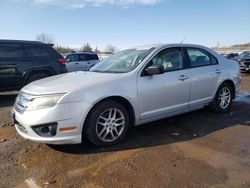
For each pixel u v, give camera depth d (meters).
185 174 3.50
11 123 5.89
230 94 6.36
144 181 3.35
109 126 4.38
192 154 4.08
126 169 3.65
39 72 8.99
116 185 3.28
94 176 3.49
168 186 3.23
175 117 5.93
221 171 3.56
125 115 4.52
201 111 6.38
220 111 6.22
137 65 4.81
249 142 4.53
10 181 3.44
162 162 3.83
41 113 3.93
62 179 3.44
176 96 5.19
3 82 8.40
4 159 4.05
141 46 5.57
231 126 5.34
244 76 15.55
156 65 4.72
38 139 3.98
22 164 3.88
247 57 17.47
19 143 4.64
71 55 16.62
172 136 4.83
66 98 3.97
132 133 4.98
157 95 4.88
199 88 5.59
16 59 8.57
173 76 5.12
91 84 4.23
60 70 9.39
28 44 8.91
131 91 4.54
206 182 3.30
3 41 8.48
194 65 5.60
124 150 4.25
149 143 4.52
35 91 4.14
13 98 9.26
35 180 3.44
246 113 6.26
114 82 4.41
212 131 5.07
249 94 8.86
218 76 5.96
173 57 5.31
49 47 9.36
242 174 3.48
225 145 4.41
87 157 4.03
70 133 4.01
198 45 5.89
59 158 4.02
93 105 4.16
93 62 17.19
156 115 4.95
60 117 3.93
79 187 3.26
